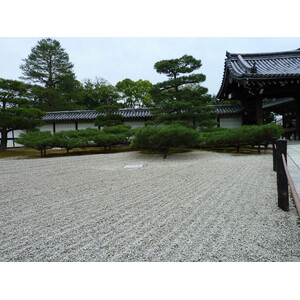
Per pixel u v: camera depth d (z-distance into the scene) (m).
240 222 3.02
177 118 15.05
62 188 5.29
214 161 8.97
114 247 2.50
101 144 14.66
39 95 30.97
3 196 4.68
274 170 6.34
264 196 4.10
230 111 18.97
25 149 18.83
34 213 3.64
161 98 15.49
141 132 10.27
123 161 9.94
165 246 2.48
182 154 11.91
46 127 21.98
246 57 17.38
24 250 2.48
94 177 6.52
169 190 4.85
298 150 10.34
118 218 3.34
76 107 32.25
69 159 11.17
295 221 2.97
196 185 5.19
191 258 2.24
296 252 2.27
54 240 2.70
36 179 6.40
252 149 13.41
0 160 11.55
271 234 2.64
